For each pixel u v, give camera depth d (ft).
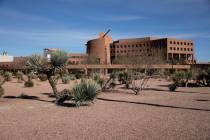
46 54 64.69
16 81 156.15
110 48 533.55
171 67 339.98
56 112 46.57
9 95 75.66
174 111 48.39
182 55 486.79
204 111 48.60
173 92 92.32
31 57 62.69
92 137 29.78
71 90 59.00
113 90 96.78
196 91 97.30
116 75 128.77
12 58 507.30
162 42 469.57
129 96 76.07
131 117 41.98
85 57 449.48
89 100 56.54
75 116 42.73
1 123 37.06
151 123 37.40
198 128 34.24
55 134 31.07
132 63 97.09
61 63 62.59
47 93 83.46
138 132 32.09
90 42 522.06
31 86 110.52
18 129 33.45
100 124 36.60
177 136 30.19
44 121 38.55
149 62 96.37
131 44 513.04
